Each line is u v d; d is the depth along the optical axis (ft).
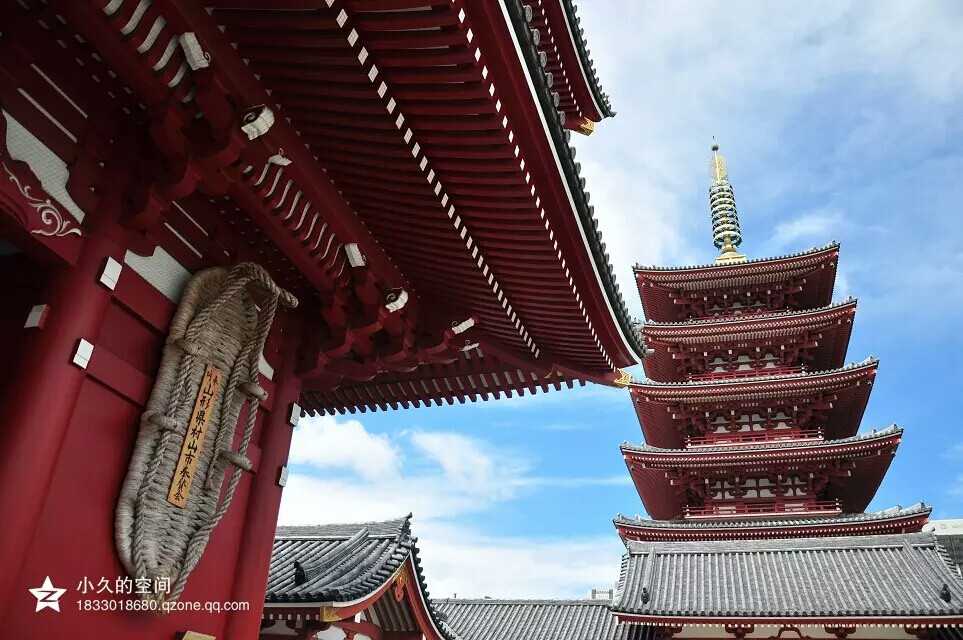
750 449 89.81
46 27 17.38
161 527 19.04
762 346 102.17
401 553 44.65
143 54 16.90
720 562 76.95
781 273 105.91
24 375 16.51
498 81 18.95
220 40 18.22
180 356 20.58
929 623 58.03
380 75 19.03
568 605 92.27
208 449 21.02
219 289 22.27
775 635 64.64
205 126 19.06
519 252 26.58
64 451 17.22
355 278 25.76
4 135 16.55
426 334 29.60
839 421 104.63
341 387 39.17
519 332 32.14
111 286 18.60
